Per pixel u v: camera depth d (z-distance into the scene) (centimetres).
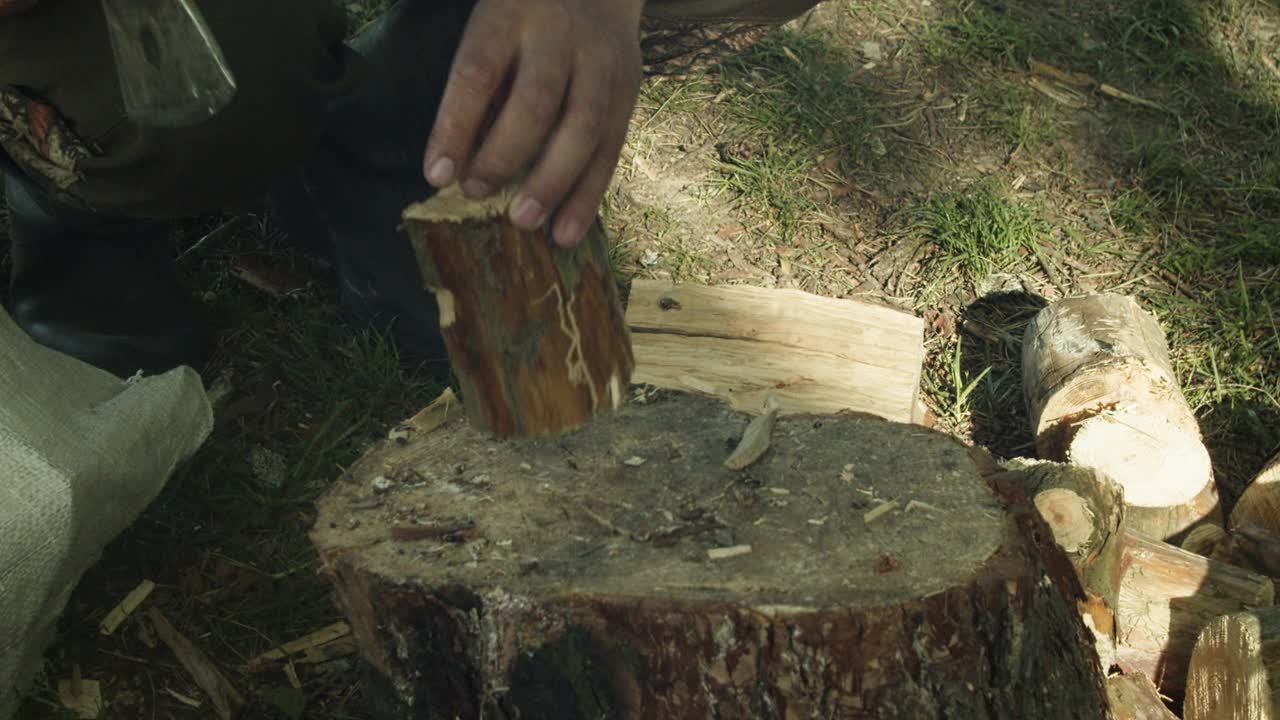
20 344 186
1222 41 396
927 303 302
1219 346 295
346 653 210
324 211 254
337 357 267
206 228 292
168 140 186
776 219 319
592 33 133
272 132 197
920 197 331
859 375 229
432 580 153
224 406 252
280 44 190
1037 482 195
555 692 154
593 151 133
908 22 390
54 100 186
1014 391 282
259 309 276
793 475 169
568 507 165
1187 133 361
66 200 202
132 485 192
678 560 154
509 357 139
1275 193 335
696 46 362
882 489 166
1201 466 236
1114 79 379
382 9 344
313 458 244
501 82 131
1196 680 191
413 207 133
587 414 144
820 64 367
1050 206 333
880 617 144
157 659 205
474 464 174
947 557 153
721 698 150
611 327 145
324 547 160
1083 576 192
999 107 361
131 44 141
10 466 173
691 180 327
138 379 204
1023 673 153
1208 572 205
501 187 133
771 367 229
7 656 172
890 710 149
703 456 174
